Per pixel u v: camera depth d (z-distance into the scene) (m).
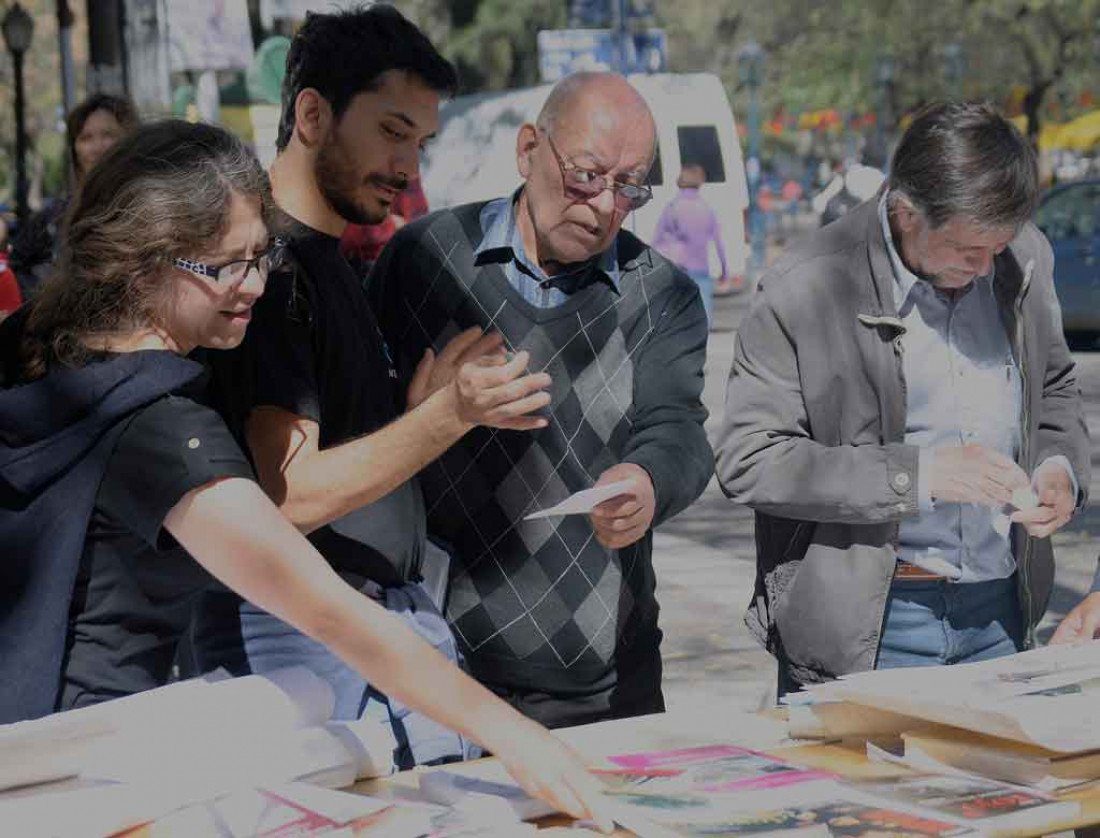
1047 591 3.79
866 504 3.46
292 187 3.29
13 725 2.30
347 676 3.24
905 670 2.96
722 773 2.63
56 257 2.60
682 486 3.49
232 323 2.61
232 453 2.45
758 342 3.64
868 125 48.66
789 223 59.25
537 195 3.60
